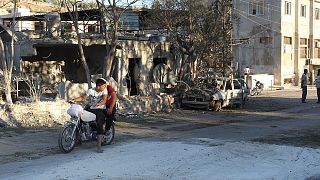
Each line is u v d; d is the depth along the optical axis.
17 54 19.03
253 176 7.74
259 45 41.66
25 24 27.52
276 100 26.02
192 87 21.19
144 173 7.82
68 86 18.47
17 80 16.66
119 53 20.72
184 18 22.97
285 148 10.27
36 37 19.70
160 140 11.45
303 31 44.19
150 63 22.59
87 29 28.11
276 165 8.63
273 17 40.88
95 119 9.83
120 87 20.75
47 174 7.64
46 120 14.12
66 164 8.42
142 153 9.55
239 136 12.34
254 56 42.03
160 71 22.89
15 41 18.95
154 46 22.80
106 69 16.81
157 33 26.64
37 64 21.84
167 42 23.41
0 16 30.25
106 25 19.53
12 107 13.85
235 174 7.86
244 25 42.50
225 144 10.65
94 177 7.47
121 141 11.22
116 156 9.20
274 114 18.72
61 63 22.89
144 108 18.41
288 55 41.81
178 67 24.09
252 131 13.46
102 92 10.01
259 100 25.95
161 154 9.45
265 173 7.98
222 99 19.97
